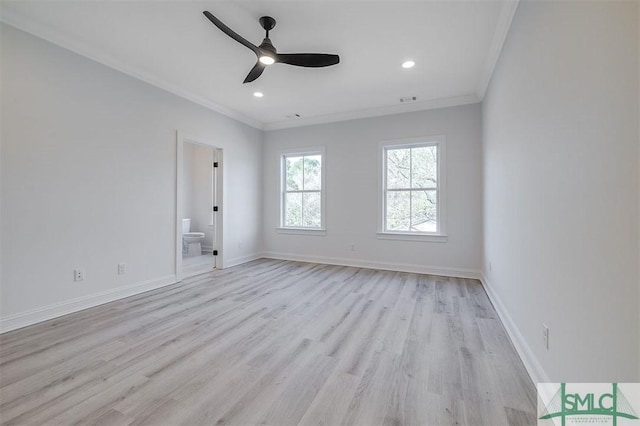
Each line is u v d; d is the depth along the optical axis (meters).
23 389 1.58
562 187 1.36
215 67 3.22
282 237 5.41
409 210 4.50
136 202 3.31
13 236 2.36
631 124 0.88
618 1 0.94
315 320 2.57
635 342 0.87
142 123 3.37
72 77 2.73
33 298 2.47
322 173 5.04
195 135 4.07
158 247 3.58
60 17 2.37
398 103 4.30
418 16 2.33
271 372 1.76
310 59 2.51
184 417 1.38
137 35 2.62
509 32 2.31
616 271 0.95
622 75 0.92
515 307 2.16
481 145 3.95
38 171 2.50
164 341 2.16
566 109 1.32
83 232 2.82
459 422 1.35
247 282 3.82
